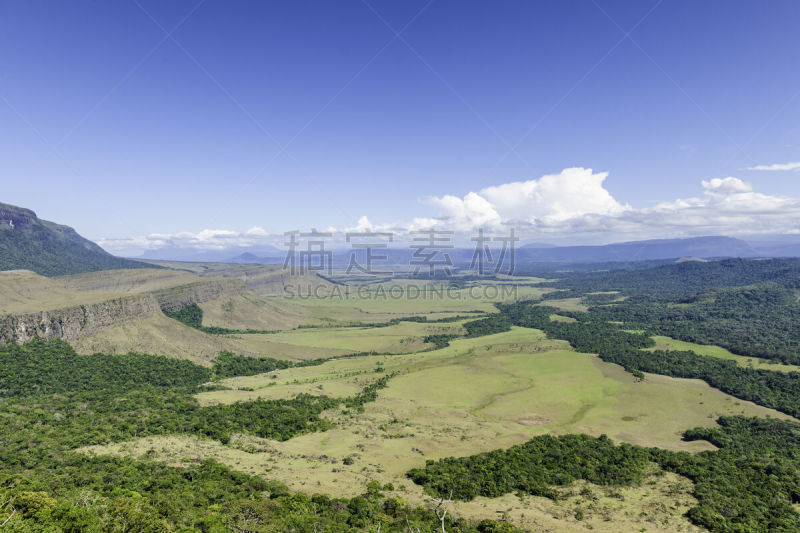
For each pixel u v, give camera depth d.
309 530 58.88
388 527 61.03
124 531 51.53
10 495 54.34
